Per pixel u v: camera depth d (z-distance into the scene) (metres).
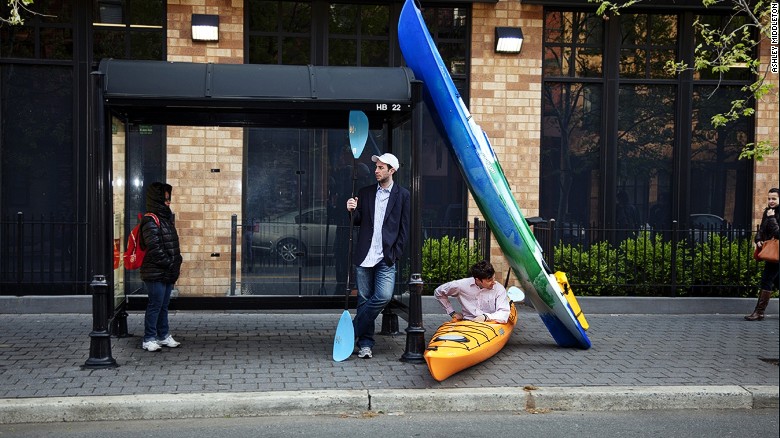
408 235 8.23
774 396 7.08
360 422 6.41
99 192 7.55
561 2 11.66
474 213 11.81
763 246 10.58
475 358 7.47
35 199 10.78
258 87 7.84
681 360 8.30
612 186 12.04
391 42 11.55
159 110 9.20
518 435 6.11
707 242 11.95
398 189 8.12
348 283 8.19
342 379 7.24
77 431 6.07
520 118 11.75
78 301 10.48
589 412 6.85
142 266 8.22
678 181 12.09
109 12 10.90
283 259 9.76
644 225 12.12
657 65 12.16
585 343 8.70
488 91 11.70
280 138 9.86
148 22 10.98
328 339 9.10
